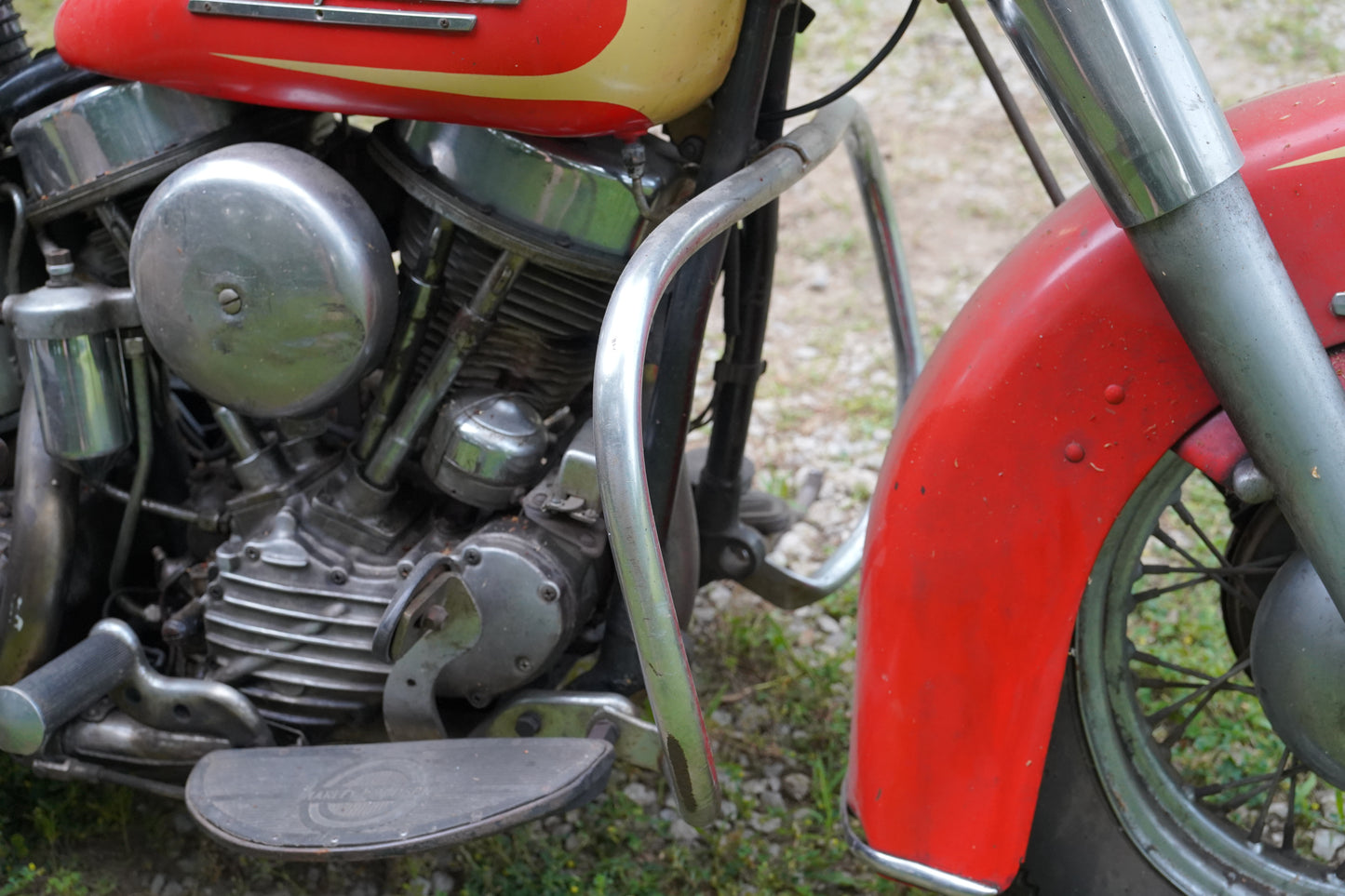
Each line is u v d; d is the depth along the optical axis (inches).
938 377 52.1
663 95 52.0
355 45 52.3
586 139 55.8
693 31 51.4
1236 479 46.8
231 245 54.1
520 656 60.2
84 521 67.1
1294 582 50.2
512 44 50.3
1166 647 85.5
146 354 61.7
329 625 60.9
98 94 57.4
